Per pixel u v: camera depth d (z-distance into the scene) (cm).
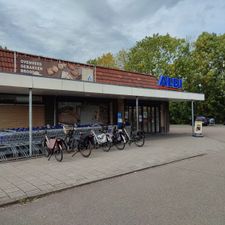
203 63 3762
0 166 847
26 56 1339
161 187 612
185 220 420
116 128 1257
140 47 3938
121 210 472
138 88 1402
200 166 852
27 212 482
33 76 973
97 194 575
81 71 1584
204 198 524
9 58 1278
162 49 3812
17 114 1246
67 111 1467
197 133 1792
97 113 1638
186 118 4041
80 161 921
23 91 1141
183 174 741
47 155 1003
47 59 1420
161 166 863
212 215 438
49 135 1104
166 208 475
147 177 716
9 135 999
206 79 3719
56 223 427
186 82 3769
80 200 538
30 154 994
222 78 3753
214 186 610
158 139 1622
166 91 1570
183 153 1093
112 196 557
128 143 1350
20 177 708
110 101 1720
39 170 788
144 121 2008
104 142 1110
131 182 668
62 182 659
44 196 574
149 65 3759
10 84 914
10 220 446
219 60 3788
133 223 415
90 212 468
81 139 1030
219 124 3694
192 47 3966
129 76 1889
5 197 550
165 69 3681
